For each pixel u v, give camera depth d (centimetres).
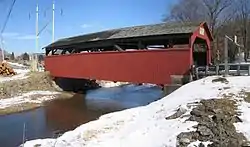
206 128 980
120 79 2436
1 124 1889
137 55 2291
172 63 2064
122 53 2422
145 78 2231
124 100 2903
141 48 2319
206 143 900
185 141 921
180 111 1209
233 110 1102
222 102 1191
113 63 2511
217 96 1307
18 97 2852
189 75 1975
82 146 1107
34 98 2855
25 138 1569
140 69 2269
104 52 2612
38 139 1420
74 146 1122
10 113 2217
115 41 2491
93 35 2989
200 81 1755
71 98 3027
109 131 1259
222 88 1452
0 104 2511
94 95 3316
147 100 2855
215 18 4288
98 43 2694
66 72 3231
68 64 3188
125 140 1102
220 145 878
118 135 1189
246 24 4341
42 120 2003
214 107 1142
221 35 4291
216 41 4206
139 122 1302
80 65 2961
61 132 1677
